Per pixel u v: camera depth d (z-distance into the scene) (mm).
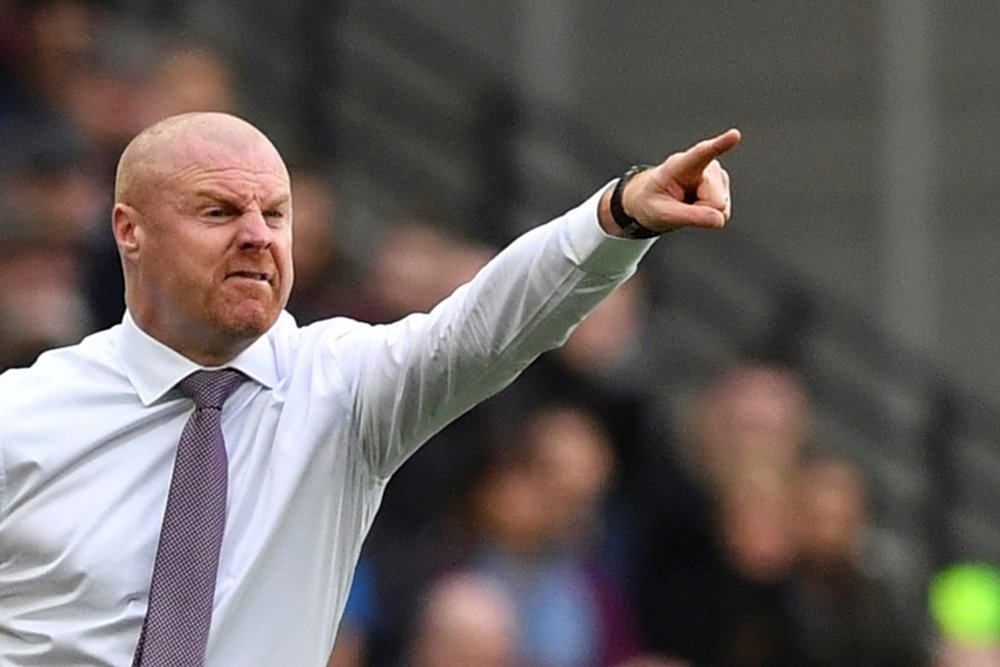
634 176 11695
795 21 43156
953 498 38906
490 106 37094
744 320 41094
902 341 42500
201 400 12141
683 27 43062
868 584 30047
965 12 43219
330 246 31516
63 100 29609
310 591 12148
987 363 42438
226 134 11977
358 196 38562
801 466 31594
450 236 36156
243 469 12156
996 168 42875
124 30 32656
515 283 11844
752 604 29250
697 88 43031
